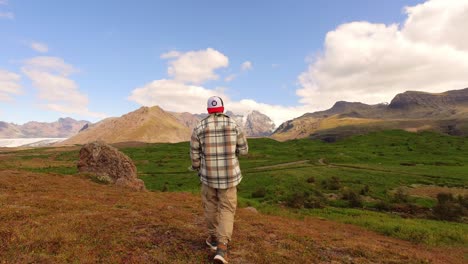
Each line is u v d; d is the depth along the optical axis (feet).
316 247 27.04
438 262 29.12
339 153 428.15
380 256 26.50
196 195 71.87
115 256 19.25
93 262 18.11
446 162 338.34
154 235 24.36
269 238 28.04
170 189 217.56
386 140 599.16
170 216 32.89
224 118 19.31
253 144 627.87
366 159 370.94
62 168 312.09
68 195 41.63
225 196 19.31
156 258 19.56
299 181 224.33
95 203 36.91
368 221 90.33
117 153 84.23
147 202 44.27
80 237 22.15
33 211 28.50
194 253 20.81
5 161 374.84
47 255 18.66
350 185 212.23
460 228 99.60
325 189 203.72
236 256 21.79
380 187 208.33
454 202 161.38
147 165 380.58
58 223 25.09
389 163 337.93
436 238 63.21
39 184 49.44
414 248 42.55
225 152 19.01
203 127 19.16
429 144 532.32
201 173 19.74
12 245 19.66
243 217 42.39
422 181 228.43
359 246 29.27
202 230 27.55
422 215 140.15
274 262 21.25
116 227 25.55
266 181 226.38
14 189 42.27
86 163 82.69
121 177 80.74
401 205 156.56
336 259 24.13
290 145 625.82
